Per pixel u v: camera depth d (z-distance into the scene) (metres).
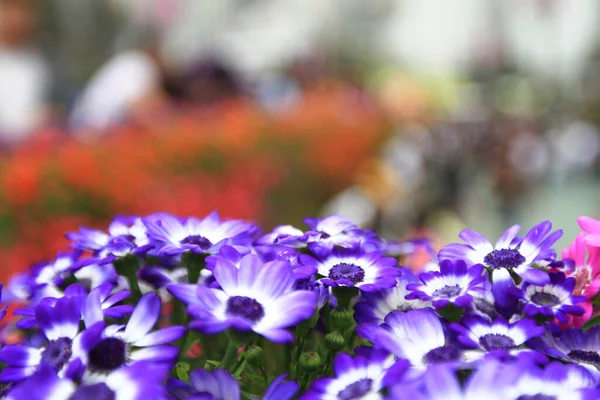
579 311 0.62
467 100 25.08
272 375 0.69
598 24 25.83
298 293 0.55
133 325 0.54
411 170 6.18
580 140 13.89
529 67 28.22
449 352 0.55
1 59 3.89
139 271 0.71
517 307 0.65
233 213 3.71
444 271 0.64
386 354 0.56
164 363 0.52
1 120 3.80
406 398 0.44
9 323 0.85
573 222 7.02
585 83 23.03
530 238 0.66
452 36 30.05
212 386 0.53
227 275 0.57
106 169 2.91
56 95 4.18
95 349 0.51
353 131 6.13
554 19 27.56
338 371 0.55
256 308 0.55
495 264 0.64
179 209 3.20
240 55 11.17
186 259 0.68
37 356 0.55
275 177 4.57
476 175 8.20
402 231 4.90
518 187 8.14
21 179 2.56
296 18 21.91
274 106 6.09
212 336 0.70
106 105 4.16
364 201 4.75
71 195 2.72
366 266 0.67
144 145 3.29
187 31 14.66
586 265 0.71
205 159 3.70
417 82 19.80
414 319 0.58
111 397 0.48
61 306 0.55
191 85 4.96
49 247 2.61
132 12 13.36
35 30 4.14
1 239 2.56
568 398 0.50
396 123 8.02
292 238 0.72
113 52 12.73
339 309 0.64
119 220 0.77
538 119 16.58
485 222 7.32
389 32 26.86
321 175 5.50
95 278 0.74
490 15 29.47
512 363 0.53
